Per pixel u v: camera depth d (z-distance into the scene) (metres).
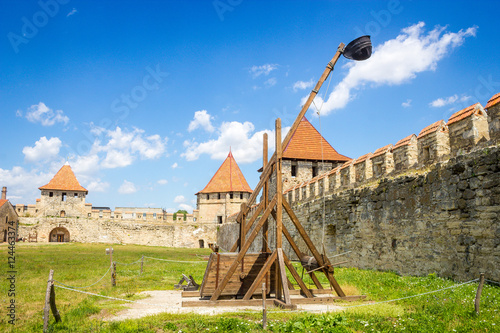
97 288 12.89
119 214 62.91
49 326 7.46
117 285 13.67
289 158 37.41
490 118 10.65
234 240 43.50
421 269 13.00
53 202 62.41
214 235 64.06
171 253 38.03
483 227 10.42
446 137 12.91
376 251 15.82
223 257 10.78
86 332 7.05
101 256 29.58
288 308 8.88
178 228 63.72
